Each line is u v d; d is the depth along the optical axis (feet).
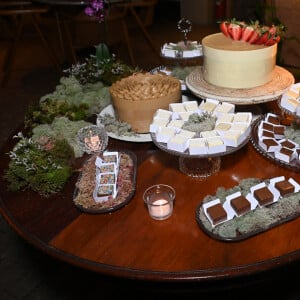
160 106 3.98
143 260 2.66
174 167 3.67
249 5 13.43
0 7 10.69
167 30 15.33
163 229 2.92
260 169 3.54
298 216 2.89
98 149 3.93
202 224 2.84
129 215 3.09
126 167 3.61
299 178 3.36
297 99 3.78
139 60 12.17
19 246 5.55
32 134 4.25
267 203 2.91
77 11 10.48
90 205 3.14
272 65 4.10
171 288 2.71
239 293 4.51
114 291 4.71
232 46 4.06
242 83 4.07
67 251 2.77
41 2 9.25
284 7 8.48
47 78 11.43
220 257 2.62
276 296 4.55
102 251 2.76
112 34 12.05
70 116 4.44
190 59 5.48
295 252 2.60
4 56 13.28
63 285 4.91
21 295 4.83
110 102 4.78
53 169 3.45
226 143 3.32
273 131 3.82
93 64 5.53
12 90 10.75
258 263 2.55
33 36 15.10
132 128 4.16
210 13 15.39
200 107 3.88
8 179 3.50
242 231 2.76
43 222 3.07
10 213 3.20
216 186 3.37
